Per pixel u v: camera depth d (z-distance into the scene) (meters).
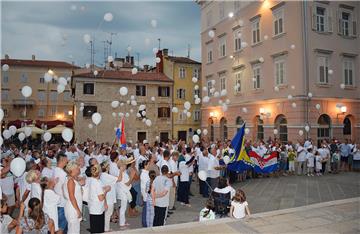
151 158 7.92
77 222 5.51
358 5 22.05
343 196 10.74
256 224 5.97
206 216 6.41
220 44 28.34
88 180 6.15
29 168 7.03
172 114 34.50
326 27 20.73
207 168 10.92
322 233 5.56
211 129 30.27
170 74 35.28
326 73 20.47
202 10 31.36
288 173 16.09
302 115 19.42
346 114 21.06
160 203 6.52
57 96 47.69
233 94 26.19
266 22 22.56
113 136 31.53
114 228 7.46
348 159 17.22
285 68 20.81
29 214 5.21
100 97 31.44
